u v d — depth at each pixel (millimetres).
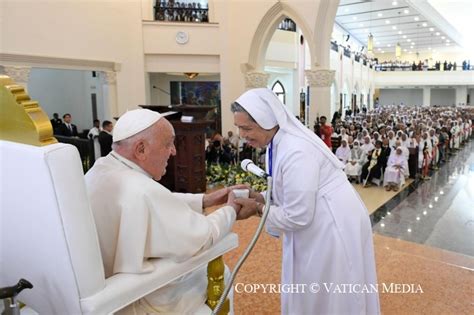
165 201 1222
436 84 27312
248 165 1658
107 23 9016
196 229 1265
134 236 1159
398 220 5449
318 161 1601
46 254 1021
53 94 12227
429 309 2488
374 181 7848
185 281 1497
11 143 978
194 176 5812
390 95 33344
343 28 22281
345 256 1607
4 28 7270
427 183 8078
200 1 10484
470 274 3008
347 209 1634
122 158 1315
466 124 16047
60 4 8102
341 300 1635
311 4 8594
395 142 8492
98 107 12328
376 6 17375
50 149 908
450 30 23922
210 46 10102
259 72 10055
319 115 8953
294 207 1554
